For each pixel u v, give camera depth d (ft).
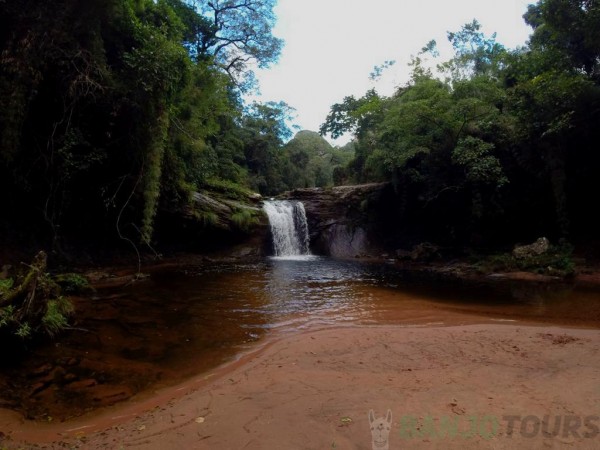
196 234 62.95
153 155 41.96
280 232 77.15
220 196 71.61
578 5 47.62
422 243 68.80
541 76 52.60
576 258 50.37
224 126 108.06
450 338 21.52
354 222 82.89
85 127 39.19
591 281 42.98
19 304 19.35
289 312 30.01
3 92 30.22
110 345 21.39
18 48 30.30
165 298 33.37
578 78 48.60
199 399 14.17
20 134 32.17
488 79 66.18
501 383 14.26
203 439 10.89
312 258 73.51
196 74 52.80
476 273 52.42
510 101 57.06
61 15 31.65
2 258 36.32
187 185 56.75
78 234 46.85
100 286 36.96
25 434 12.26
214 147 99.40
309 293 37.93
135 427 12.31
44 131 36.70
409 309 31.40
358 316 28.94
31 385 16.24
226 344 22.08
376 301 34.58
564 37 53.72
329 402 12.96
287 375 16.25
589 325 25.22
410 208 77.66
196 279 44.21
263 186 139.23
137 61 37.27
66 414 13.91
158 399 15.15
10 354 18.94
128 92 38.04
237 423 11.77
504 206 61.31
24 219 40.16
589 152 54.44
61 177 38.32
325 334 23.21
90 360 19.17
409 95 74.28
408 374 15.85
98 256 48.83
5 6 29.60
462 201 68.03
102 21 37.04
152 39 39.60
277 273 51.65
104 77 36.09
